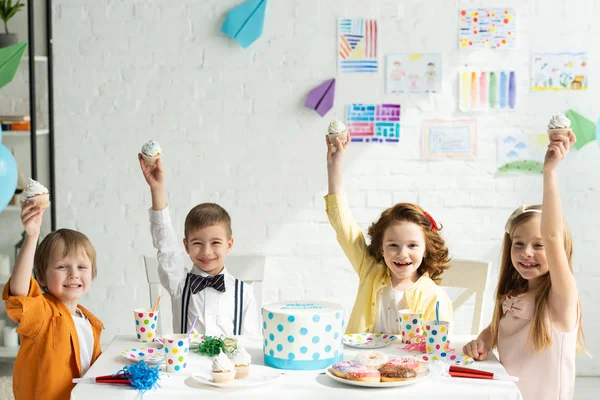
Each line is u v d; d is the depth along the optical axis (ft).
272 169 12.84
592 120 12.60
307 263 12.94
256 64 12.71
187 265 9.94
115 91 12.77
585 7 12.53
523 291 7.66
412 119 12.73
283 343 6.66
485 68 12.65
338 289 12.96
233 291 8.80
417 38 12.64
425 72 12.66
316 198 12.87
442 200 12.82
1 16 12.50
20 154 13.00
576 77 12.58
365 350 7.33
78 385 6.24
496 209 12.82
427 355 7.05
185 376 6.49
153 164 8.32
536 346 7.18
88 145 12.84
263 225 12.91
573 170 12.67
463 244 12.87
